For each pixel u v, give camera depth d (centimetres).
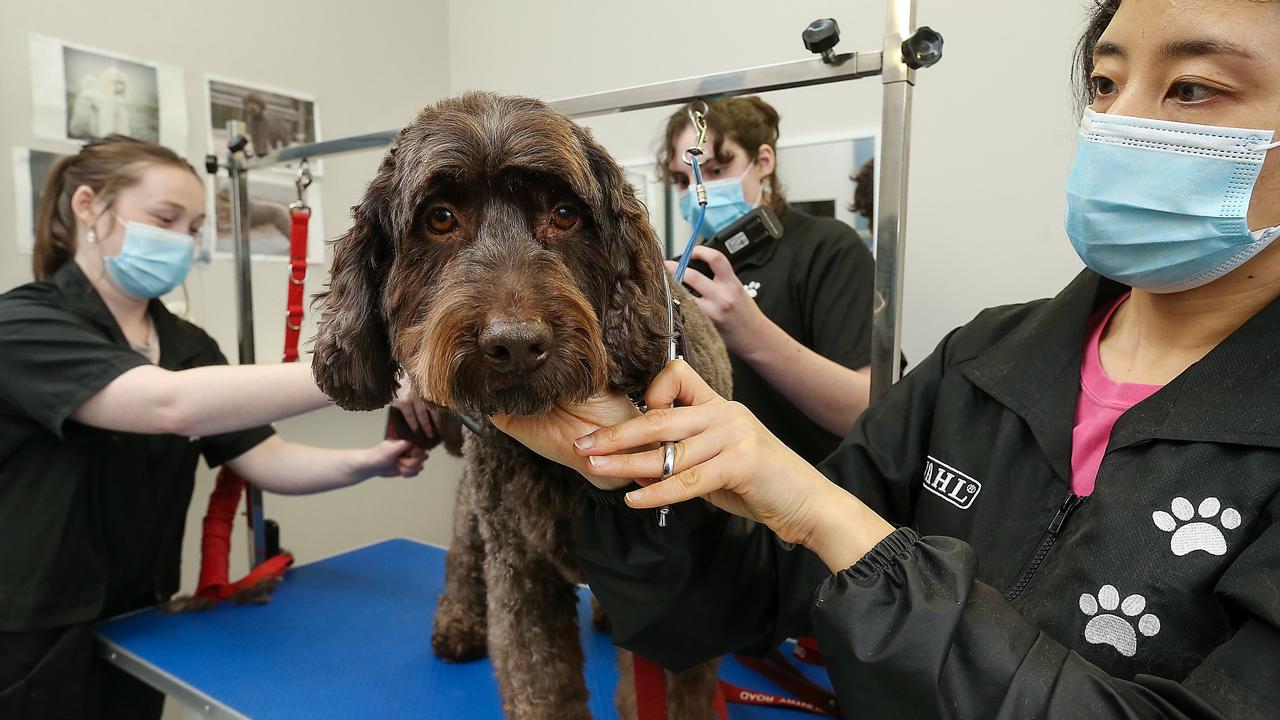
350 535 354
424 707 157
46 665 173
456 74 388
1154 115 84
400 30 362
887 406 118
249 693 163
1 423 171
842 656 76
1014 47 241
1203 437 78
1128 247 88
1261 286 86
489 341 83
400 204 102
